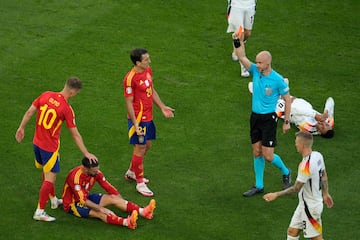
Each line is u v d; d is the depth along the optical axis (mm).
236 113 48812
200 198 40594
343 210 39812
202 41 57594
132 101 39656
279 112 47250
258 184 41062
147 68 40000
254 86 39750
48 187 37625
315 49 57375
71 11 60906
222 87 51750
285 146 45781
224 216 39062
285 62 55406
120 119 47688
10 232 37094
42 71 52656
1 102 48875
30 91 50281
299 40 58562
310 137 34188
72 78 37531
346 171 43250
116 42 56781
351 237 37625
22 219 38188
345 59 56125
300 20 61438
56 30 58031
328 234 37844
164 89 51188
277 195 34312
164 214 39094
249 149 45156
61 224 37938
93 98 49844
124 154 44375
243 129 47188
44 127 37188
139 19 60219
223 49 56594
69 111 37344
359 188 41688
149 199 40469
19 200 39750
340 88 52219
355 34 59719
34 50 55219
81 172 37844
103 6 61938
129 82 39312
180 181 42062
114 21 59688
